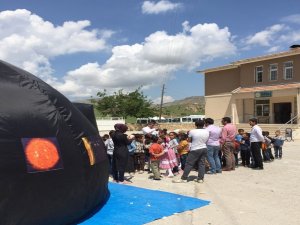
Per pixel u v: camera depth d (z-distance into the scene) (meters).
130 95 44.09
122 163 8.15
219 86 31.58
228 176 8.80
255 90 26.89
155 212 5.63
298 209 5.80
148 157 9.63
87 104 7.20
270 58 26.56
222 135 9.57
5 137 4.39
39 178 4.52
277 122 27.23
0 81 4.79
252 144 9.91
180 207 5.91
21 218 4.37
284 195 6.77
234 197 6.61
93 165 5.41
